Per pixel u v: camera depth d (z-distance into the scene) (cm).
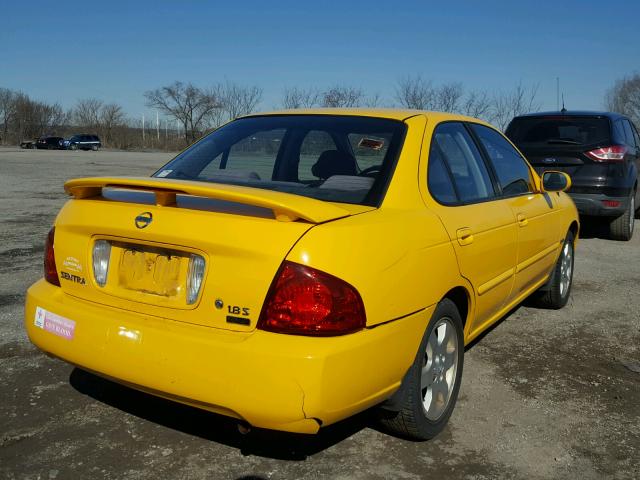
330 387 254
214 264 266
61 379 391
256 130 384
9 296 561
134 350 274
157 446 317
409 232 298
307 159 353
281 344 252
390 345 279
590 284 685
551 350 475
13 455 305
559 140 895
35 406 355
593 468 312
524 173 485
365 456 315
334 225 267
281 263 256
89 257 302
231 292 262
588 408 377
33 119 7769
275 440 327
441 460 314
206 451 314
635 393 401
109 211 295
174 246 275
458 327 347
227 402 258
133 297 287
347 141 350
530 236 450
